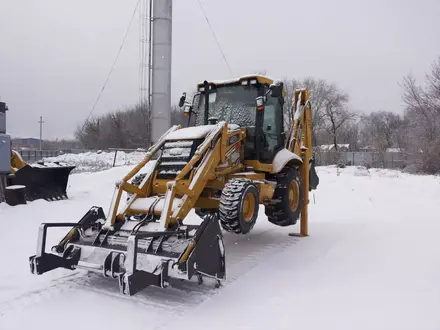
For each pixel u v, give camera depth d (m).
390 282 4.57
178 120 28.48
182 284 4.63
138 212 5.06
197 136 5.52
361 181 15.48
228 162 5.87
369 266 5.21
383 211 9.91
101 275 4.93
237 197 5.08
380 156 31.27
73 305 4.05
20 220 7.95
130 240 3.81
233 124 6.48
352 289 4.40
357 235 7.14
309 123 7.94
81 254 4.60
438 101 26.03
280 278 4.86
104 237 4.67
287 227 8.24
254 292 4.39
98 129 44.78
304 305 4.00
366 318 3.64
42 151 34.19
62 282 4.69
